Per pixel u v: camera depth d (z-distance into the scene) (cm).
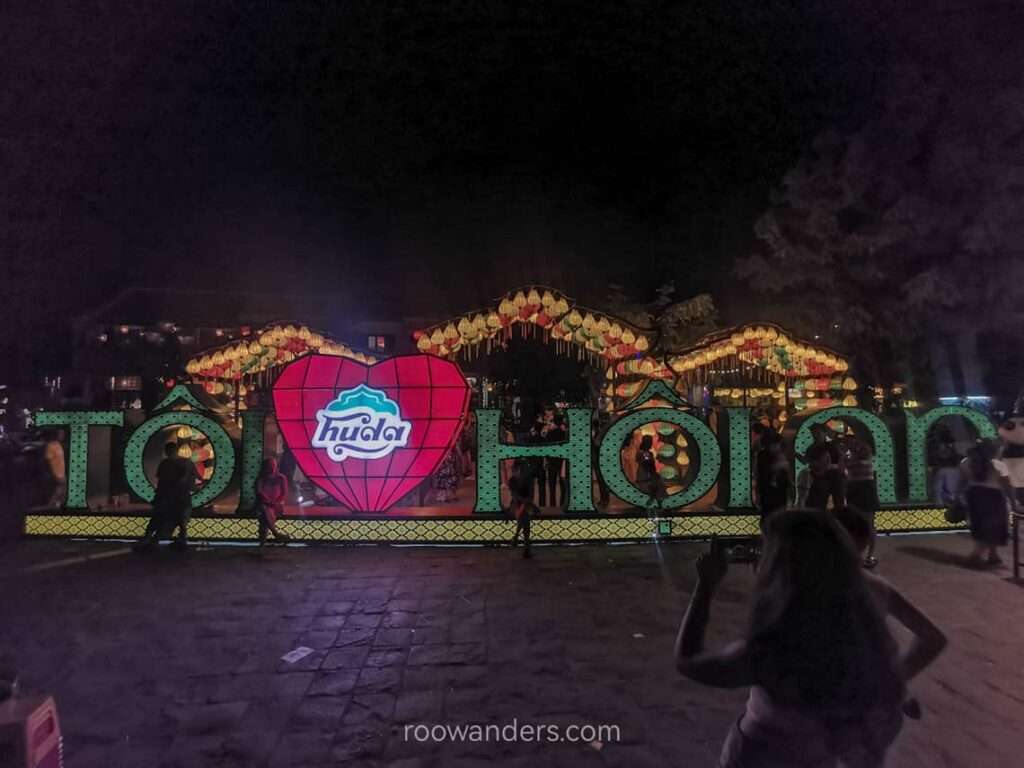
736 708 488
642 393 1077
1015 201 1460
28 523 1081
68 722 475
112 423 1107
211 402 1247
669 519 1038
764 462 947
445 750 435
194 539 1048
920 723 458
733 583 805
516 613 706
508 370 2069
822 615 212
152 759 426
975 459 886
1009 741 435
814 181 1677
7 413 2772
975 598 731
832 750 208
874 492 900
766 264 1767
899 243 1600
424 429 1030
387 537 1027
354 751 435
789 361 1572
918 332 1650
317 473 1042
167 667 571
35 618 698
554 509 1224
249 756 430
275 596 771
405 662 578
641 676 545
